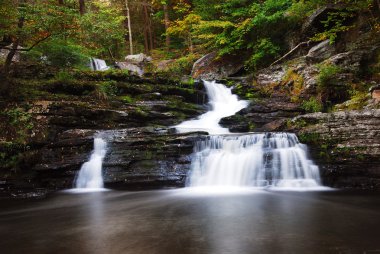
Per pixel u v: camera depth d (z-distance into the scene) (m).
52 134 11.76
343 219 6.59
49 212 7.81
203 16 23.66
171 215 7.16
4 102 12.45
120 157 10.92
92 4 28.84
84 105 12.98
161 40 35.12
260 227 6.09
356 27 16.73
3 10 12.12
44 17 12.41
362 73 14.99
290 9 19.16
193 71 22.78
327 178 10.11
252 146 10.87
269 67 18.41
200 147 10.98
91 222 6.77
